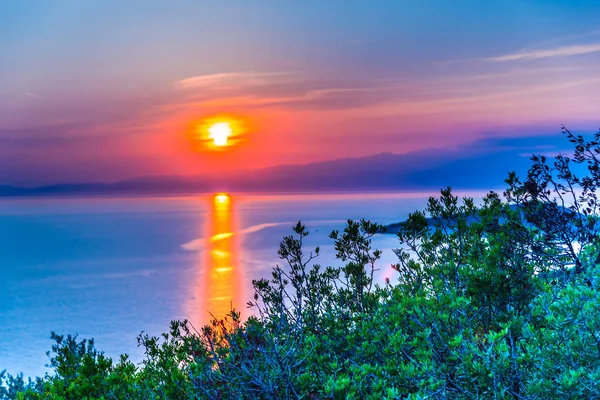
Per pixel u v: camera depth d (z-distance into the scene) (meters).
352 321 8.49
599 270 6.86
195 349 7.88
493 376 5.04
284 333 8.00
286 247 8.97
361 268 9.16
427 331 5.77
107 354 84.31
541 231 8.44
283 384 6.64
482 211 8.58
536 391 4.84
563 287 7.30
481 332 7.30
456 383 5.35
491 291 7.36
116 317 125.38
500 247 8.20
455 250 8.88
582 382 4.82
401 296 7.84
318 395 6.81
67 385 7.92
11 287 185.75
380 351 6.85
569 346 5.18
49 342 106.12
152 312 127.81
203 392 7.07
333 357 7.63
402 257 9.22
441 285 7.96
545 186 8.30
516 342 5.98
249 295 141.75
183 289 157.62
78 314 133.25
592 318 5.14
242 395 6.76
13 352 98.94
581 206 8.22
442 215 8.79
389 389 5.07
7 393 21.84
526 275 7.64
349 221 9.35
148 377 8.00
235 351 7.24
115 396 7.44
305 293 8.92
